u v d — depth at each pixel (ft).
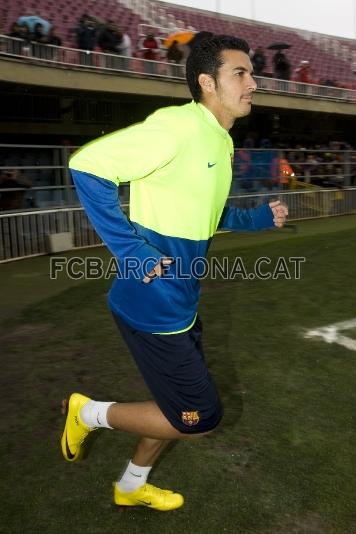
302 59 63.05
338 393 9.93
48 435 8.65
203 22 57.06
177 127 5.60
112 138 5.49
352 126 63.26
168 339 5.88
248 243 29.17
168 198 5.76
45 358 11.90
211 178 5.84
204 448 8.10
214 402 6.04
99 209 5.44
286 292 17.37
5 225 24.71
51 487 7.30
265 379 10.54
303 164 40.73
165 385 5.98
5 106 39.01
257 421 8.88
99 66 35.65
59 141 42.55
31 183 26.48
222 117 5.97
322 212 41.75
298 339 12.82
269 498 6.97
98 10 46.96
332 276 19.54
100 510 6.82
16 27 32.71
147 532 6.41
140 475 6.60
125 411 6.24
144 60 38.04
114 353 12.15
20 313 15.60
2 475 7.59
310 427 8.70
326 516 6.63
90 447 8.25
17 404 9.73
